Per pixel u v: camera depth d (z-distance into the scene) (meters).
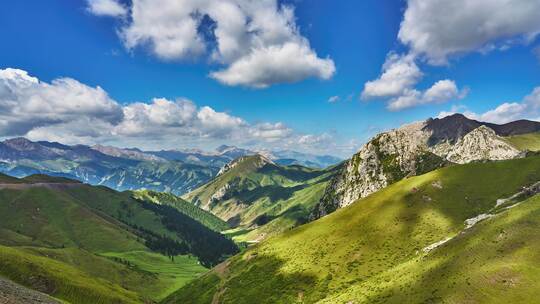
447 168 185.12
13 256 156.50
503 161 179.38
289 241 184.00
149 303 189.62
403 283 92.94
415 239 138.12
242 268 180.75
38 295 101.56
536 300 66.44
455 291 77.38
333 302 103.88
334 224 178.62
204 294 178.00
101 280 192.12
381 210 166.62
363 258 138.00
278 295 137.62
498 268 77.75
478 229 100.56
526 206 99.00
